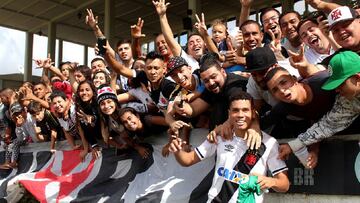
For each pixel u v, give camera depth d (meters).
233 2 14.07
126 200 3.84
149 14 15.60
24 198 5.52
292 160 2.79
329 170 2.60
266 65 2.50
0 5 15.08
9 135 6.51
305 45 3.29
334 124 2.38
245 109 2.55
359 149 2.48
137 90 4.29
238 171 2.59
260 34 3.51
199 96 3.16
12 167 6.21
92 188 4.40
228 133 2.67
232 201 2.55
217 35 4.58
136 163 4.04
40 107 5.59
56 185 4.94
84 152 4.75
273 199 2.87
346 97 2.23
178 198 3.34
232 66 3.62
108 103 3.88
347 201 2.50
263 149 2.58
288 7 12.50
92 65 5.11
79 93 4.43
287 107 2.61
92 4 14.72
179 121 3.08
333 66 2.19
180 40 17.06
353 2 4.61
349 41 2.38
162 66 3.82
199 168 3.31
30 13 15.96
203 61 3.20
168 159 3.64
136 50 5.01
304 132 2.68
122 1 14.29
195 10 11.47
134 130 3.77
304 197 2.71
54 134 5.44
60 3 14.82
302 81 2.56
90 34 18.62
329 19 2.45
